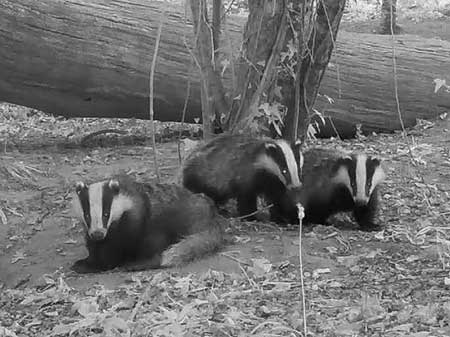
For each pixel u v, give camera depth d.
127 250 4.06
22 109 6.64
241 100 4.57
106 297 3.72
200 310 3.50
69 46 5.34
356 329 3.28
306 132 4.80
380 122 5.72
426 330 3.24
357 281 3.71
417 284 3.64
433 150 5.25
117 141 5.73
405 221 4.35
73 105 5.55
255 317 3.43
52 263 4.18
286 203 4.39
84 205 3.98
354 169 4.32
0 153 5.39
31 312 3.71
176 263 3.98
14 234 4.45
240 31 5.43
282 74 4.62
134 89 5.46
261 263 3.86
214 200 4.50
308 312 3.43
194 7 4.47
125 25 5.40
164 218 4.09
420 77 5.74
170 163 5.15
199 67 4.54
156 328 3.36
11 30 5.27
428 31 8.69
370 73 5.66
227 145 4.49
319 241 4.11
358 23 9.24
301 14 4.47
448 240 4.04
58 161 5.25
